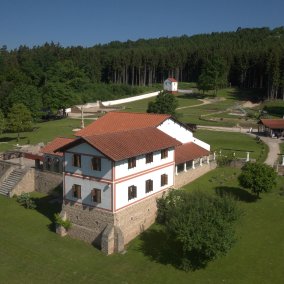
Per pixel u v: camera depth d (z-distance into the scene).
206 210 40.25
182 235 38.25
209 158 71.12
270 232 46.47
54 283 37.88
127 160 44.62
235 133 99.56
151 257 42.38
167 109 100.69
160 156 50.16
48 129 104.25
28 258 42.25
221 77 169.50
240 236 45.56
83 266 40.81
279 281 37.72
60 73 161.62
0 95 127.00
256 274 38.91
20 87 116.19
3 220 51.88
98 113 135.12
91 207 45.44
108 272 39.69
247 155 70.81
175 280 38.31
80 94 156.88
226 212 41.47
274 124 96.12
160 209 49.62
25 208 55.94
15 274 39.31
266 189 53.59
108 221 44.16
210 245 37.53
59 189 60.00
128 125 61.09
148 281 38.16
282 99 154.88
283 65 150.38
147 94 175.12
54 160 60.94
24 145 84.50
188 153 63.56
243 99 162.12
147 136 49.94
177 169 61.19
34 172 62.81
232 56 192.25
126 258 42.34
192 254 40.53
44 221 51.47
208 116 125.19
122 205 44.66
